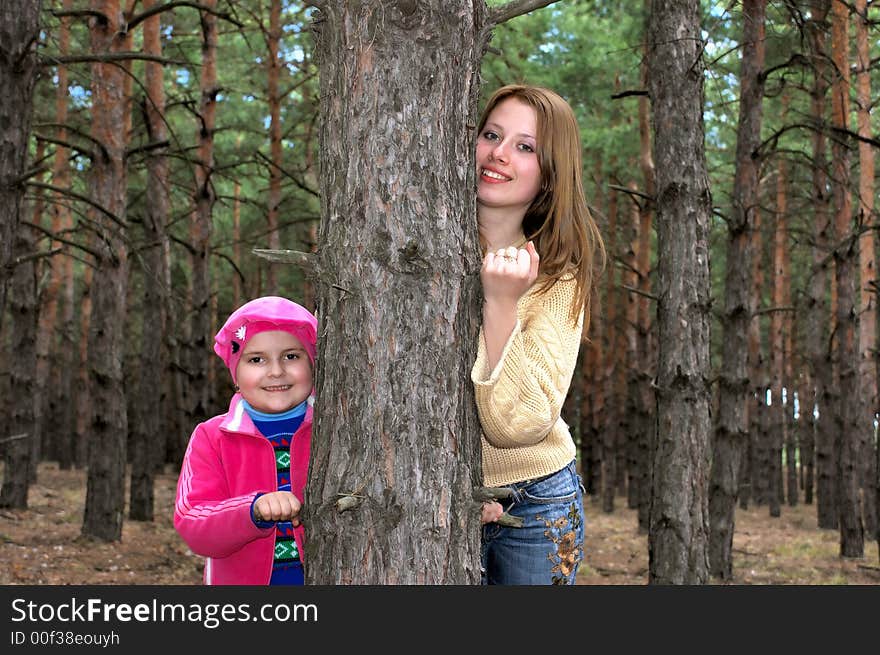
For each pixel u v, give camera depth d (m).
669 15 6.83
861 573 11.03
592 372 22.28
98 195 10.08
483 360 1.97
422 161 1.90
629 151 14.55
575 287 2.31
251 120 17.41
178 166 16.31
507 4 2.05
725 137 17.97
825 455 17.30
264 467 2.20
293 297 22.98
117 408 10.20
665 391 6.70
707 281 6.73
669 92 6.79
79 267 22.98
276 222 13.65
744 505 22.19
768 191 18.77
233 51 16.27
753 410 24.00
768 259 22.28
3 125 5.37
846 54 12.18
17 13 5.40
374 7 1.92
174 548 10.16
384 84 1.91
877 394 15.74
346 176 1.92
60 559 8.77
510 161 2.30
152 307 13.28
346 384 1.89
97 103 10.05
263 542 2.20
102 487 9.98
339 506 1.80
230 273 25.25
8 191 5.40
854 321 12.95
